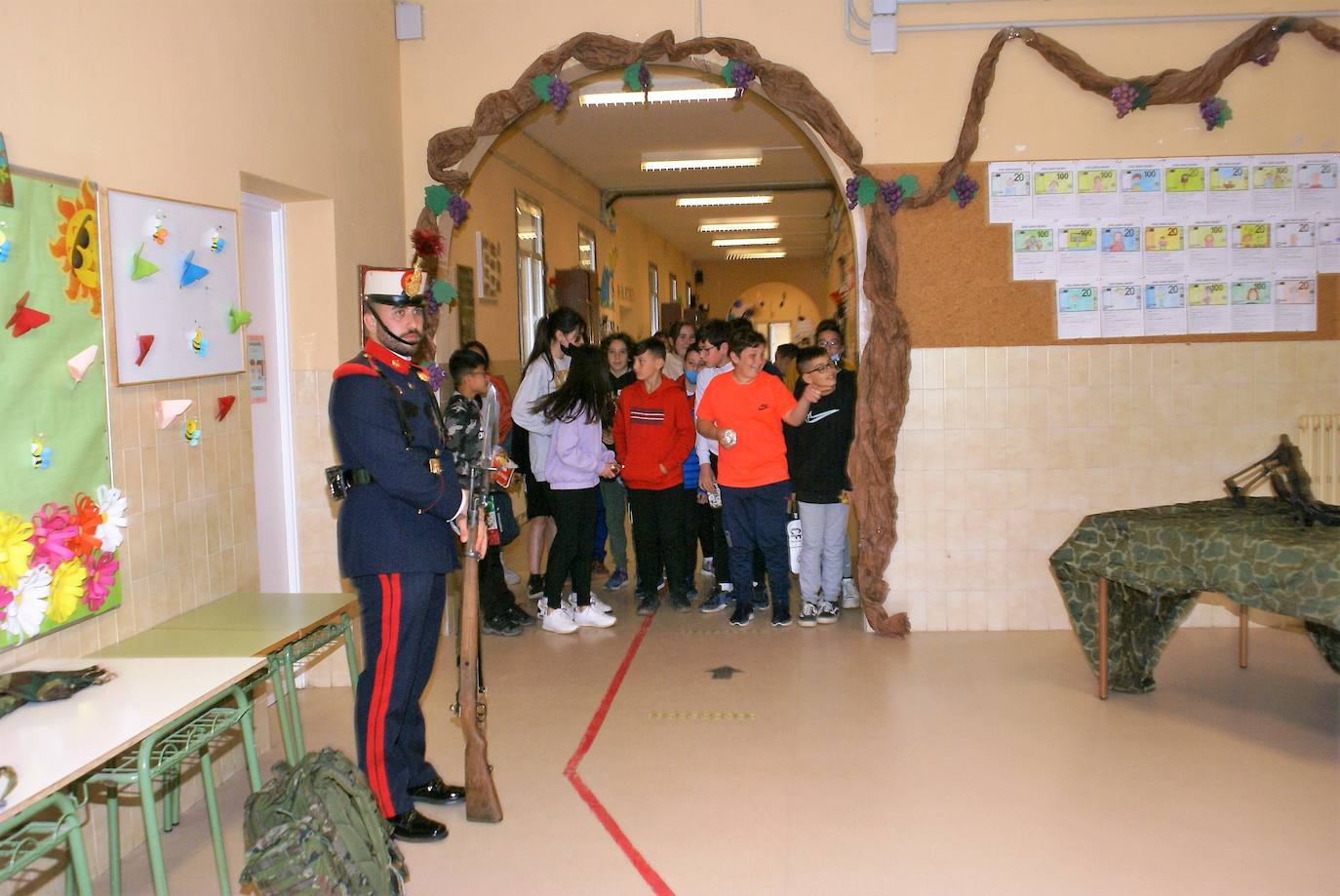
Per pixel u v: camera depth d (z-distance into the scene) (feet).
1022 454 17.46
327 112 15.12
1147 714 13.64
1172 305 17.19
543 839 10.50
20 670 8.63
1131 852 9.97
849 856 10.02
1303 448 17.15
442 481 10.25
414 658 10.51
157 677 8.87
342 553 10.49
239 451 12.84
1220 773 11.73
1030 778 11.69
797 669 15.87
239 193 12.69
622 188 41.22
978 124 16.96
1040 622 17.69
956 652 16.48
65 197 9.54
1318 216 16.99
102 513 10.05
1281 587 11.68
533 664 16.49
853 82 17.22
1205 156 16.99
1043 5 16.90
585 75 18.37
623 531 21.59
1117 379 17.28
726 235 57.62
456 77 17.92
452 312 20.94
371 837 8.25
